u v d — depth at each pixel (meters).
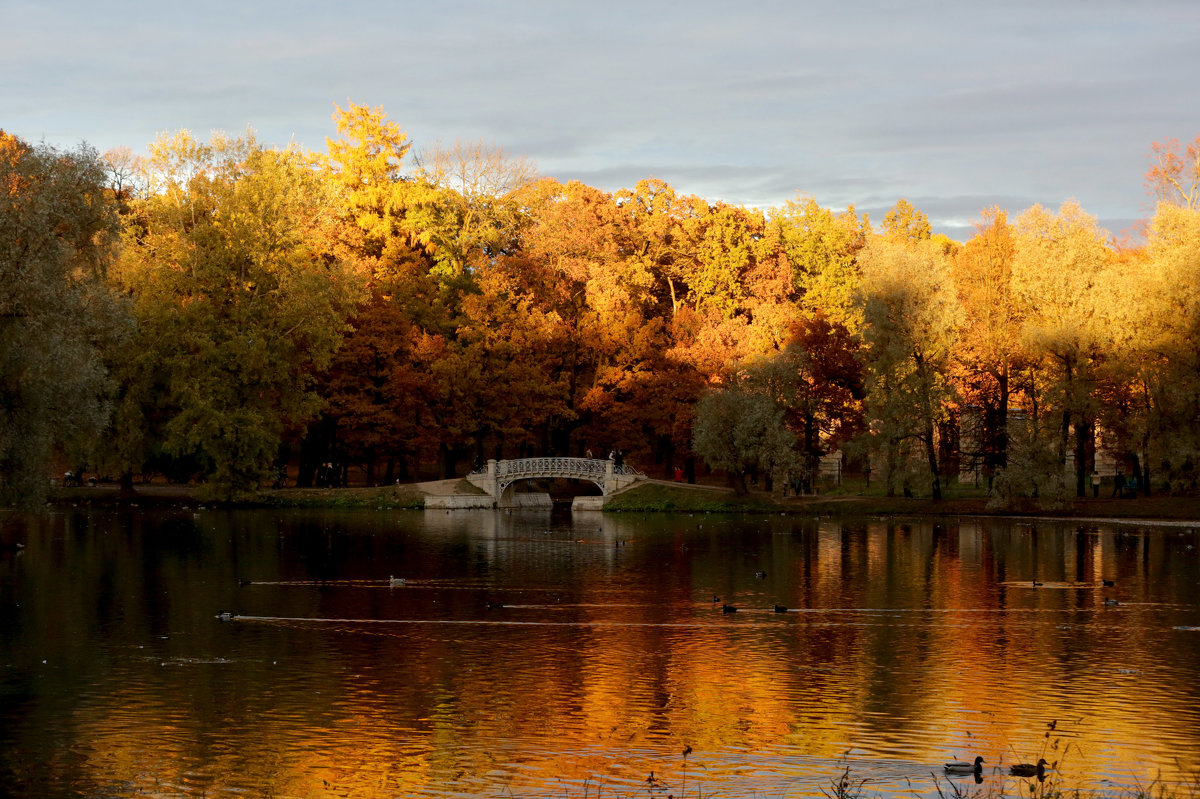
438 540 60.41
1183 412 67.38
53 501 75.75
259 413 72.88
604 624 37.78
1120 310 69.12
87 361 42.88
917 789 22.14
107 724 26.27
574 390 92.62
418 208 102.12
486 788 22.45
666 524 70.06
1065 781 22.59
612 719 26.92
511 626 37.41
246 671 31.02
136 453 74.81
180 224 71.38
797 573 48.88
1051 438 71.62
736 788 22.38
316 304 72.50
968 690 29.42
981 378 78.62
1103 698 28.59
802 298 110.56
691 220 113.38
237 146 73.12
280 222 72.94
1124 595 43.16
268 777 23.00
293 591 43.53
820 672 31.41
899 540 60.84
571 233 106.62
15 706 27.52
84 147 45.59
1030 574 48.50
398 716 27.06
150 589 43.41
